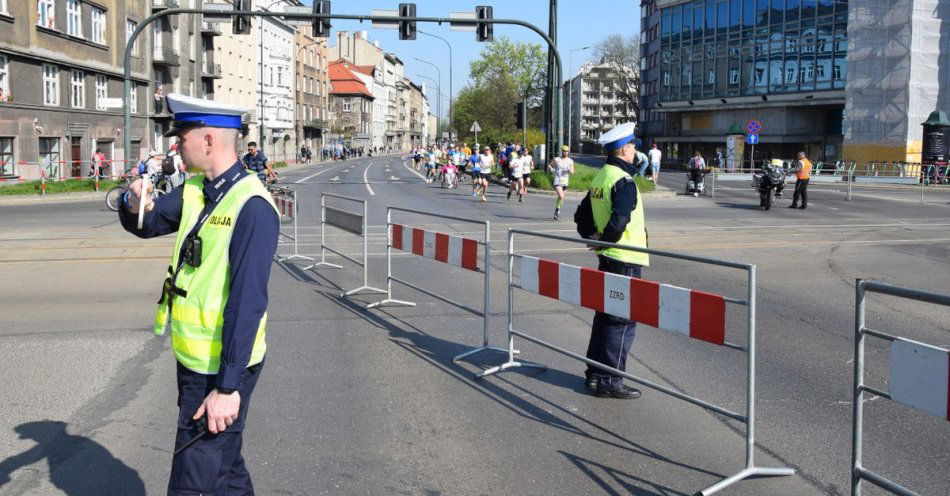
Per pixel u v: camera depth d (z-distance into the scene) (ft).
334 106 360.28
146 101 148.56
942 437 16.26
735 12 194.59
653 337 25.36
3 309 28.43
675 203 89.35
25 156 105.29
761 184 79.61
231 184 10.20
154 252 42.65
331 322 27.25
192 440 9.87
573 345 24.29
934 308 29.96
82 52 121.90
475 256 23.88
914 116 142.82
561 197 66.49
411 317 28.22
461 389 19.75
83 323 26.32
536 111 325.42
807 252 45.65
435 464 14.92
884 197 102.73
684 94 216.54
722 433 16.61
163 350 23.00
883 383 20.08
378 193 101.30
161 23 156.87
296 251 42.27
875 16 146.72
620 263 18.66
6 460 14.80
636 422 17.33
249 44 236.02
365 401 18.65
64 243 46.16
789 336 25.32
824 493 13.62
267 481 14.06
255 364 10.36
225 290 10.05
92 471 14.37
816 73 173.27
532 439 16.28
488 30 86.69
